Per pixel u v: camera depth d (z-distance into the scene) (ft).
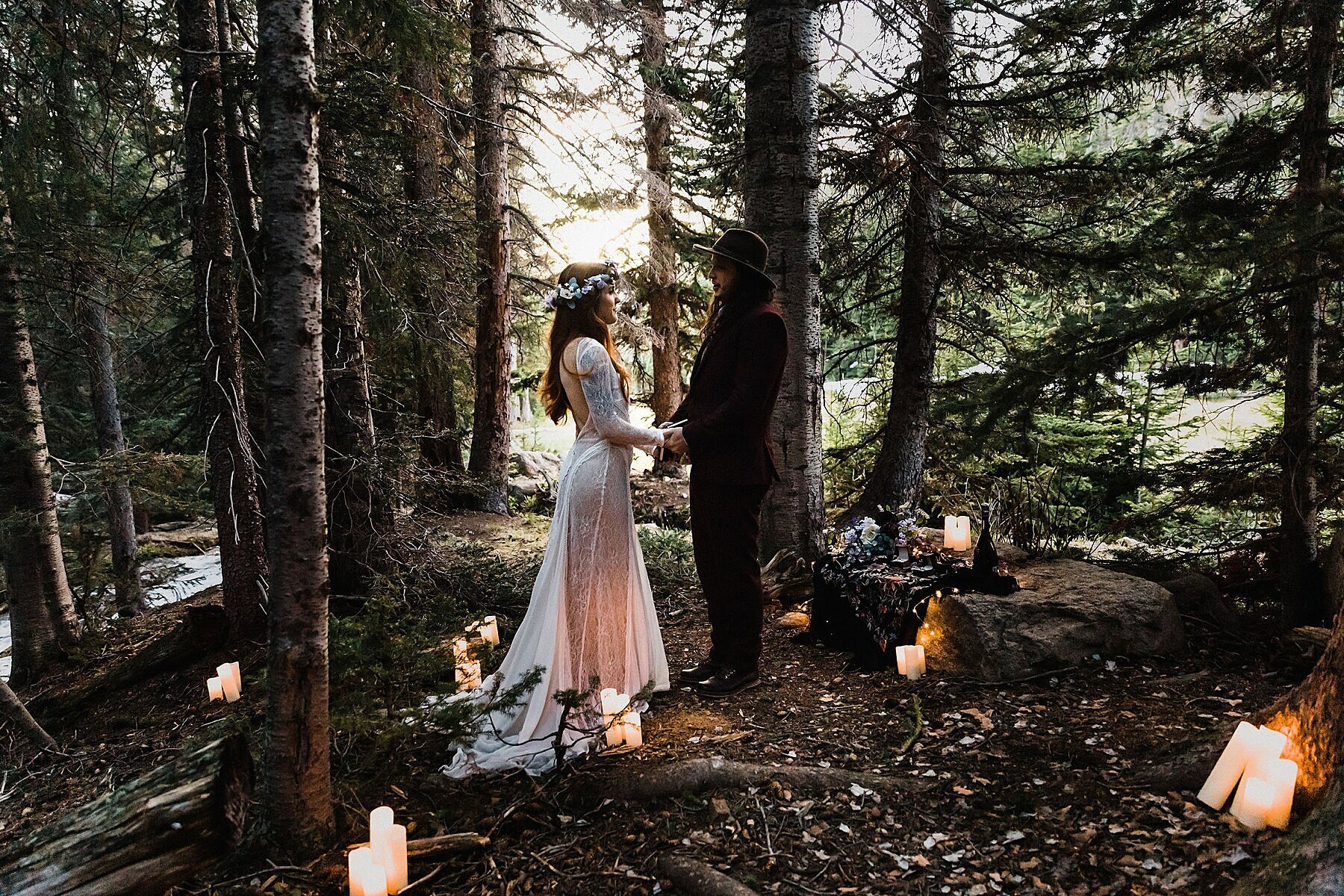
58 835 7.62
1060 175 22.16
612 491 12.81
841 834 9.32
